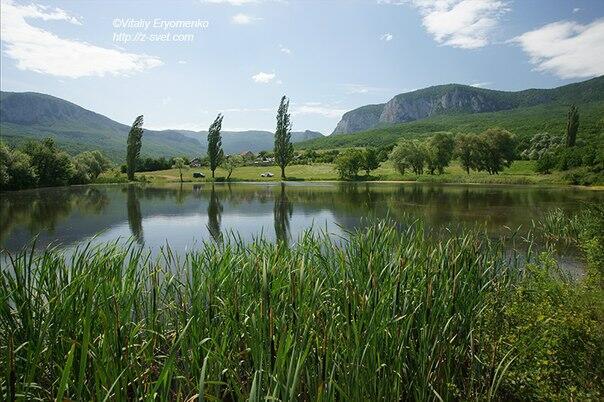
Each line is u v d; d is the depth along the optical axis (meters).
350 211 30.19
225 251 6.18
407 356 4.63
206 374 3.91
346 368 3.78
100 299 4.44
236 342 4.38
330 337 3.93
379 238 6.27
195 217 28.66
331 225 23.58
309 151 134.75
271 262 5.64
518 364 4.58
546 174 62.19
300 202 37.19
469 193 42.81
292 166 106.25
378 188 52.56
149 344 3.84
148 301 5.50
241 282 5.38
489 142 67.88
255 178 79.62
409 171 80.50
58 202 39.38
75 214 30.62
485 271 6.17
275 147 80.44
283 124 79.75
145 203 38.25
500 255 7.61
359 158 73.25
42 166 61.06
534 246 15.74
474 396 4.68
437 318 4.59
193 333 4.09
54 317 4.09
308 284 4.73
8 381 3.00
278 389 3.21
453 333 4.96
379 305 4.27
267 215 29.11
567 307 5.19
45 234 22.03
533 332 4.70
